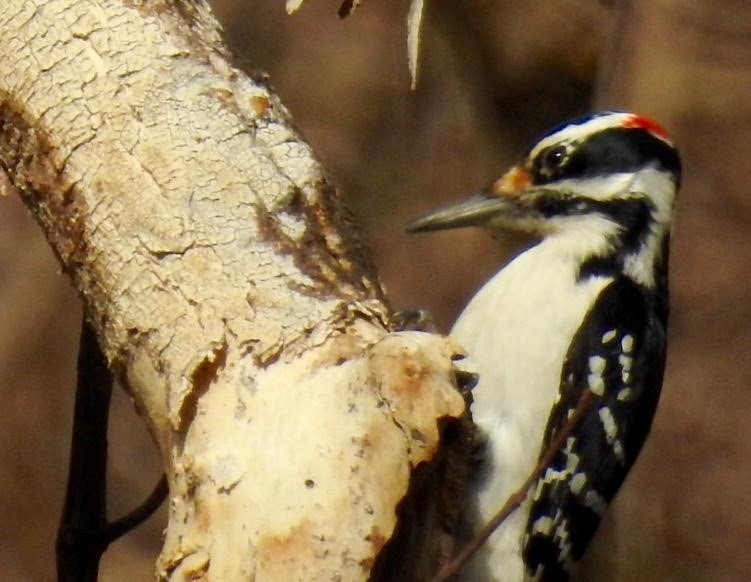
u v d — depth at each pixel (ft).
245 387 26.35
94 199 28.35
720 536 68.90
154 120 28.55
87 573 31.30
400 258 68.69
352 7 32.30
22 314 66.33
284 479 25.61
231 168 28.22
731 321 75.61
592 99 58.44
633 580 64.64
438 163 65.41
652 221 35.94
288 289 27.17
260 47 73.41
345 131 70.08
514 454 32.76
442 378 26.08
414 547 27.84
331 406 25.95
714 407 73.26
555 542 33.60
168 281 27.45
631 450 35.12
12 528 63.46
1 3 29.53
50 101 28.99
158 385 27.35
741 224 76.89
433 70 64.34
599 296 34.37
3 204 67.62
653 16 63.52
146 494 63.16
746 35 70.28
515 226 36.19
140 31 29.35
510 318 33.71
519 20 60.44
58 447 64.95
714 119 72.64
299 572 25.31
